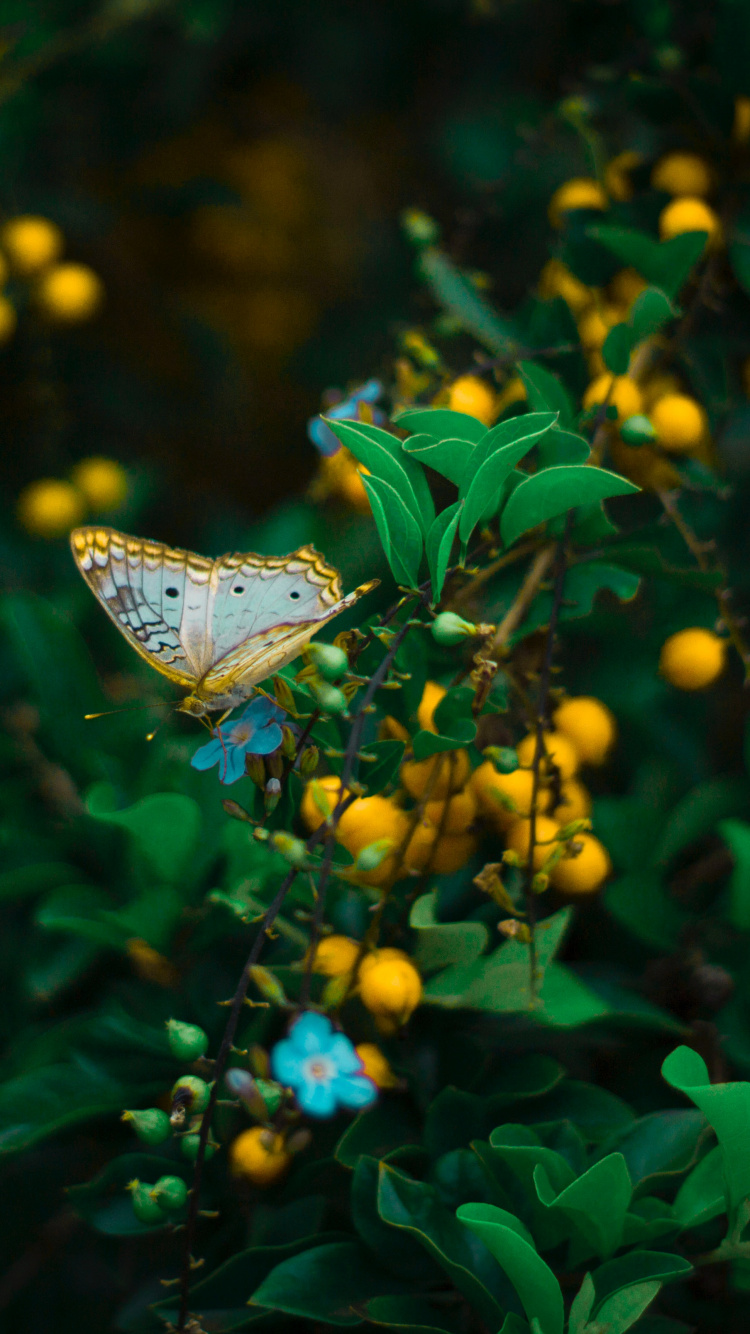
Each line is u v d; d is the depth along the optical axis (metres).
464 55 1.00
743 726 0.78
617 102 0.76
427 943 0.68
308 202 1.30
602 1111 0.68
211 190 1.03
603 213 0.73
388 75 1.04
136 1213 0.66
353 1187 0.67
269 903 0.70
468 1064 0.69
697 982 0.71
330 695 0.65
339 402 0.73
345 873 0.67
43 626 0.74
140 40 0.89
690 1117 0.68
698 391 0.72
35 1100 0.70
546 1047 0.70
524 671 0.70
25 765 0.76
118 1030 0.70
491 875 0.67
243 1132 0.69
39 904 0.74
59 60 0.85
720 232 0.73
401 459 0.67
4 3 0.82
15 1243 0.77
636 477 0.71
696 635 0.71
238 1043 0.70
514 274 0.80
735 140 0.73
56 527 0.81
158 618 0.68
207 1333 0.67
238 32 1.01
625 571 0.69
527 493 0.67
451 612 0.67
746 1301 0.69
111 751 0.74
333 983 0.67
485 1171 0.67
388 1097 0.69
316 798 0.66
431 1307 0.67
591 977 0.71
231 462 1.11
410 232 0.74
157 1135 0.65
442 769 0.68
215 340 1.00
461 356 0.76
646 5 0.75
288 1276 0.67
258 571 0.68
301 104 1.20
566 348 0.71
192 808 0.69
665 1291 0.69
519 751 0.69
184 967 0.71
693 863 0.74
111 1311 0.76
